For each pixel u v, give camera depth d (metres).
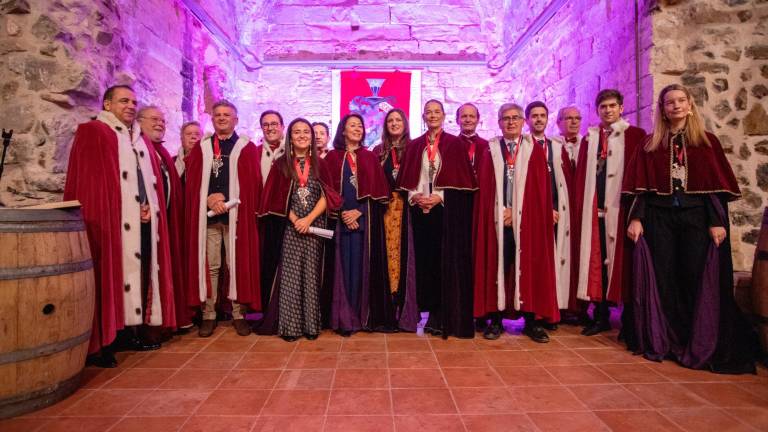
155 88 4.66
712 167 2.68
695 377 2.48
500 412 2.05
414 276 3.46
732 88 3.64
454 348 3.02
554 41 5.88
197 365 2.68
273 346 3.07
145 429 1.90
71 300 2.18
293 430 1.88
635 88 3.90
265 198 3.31
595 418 1.99
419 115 7.63
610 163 3.28
